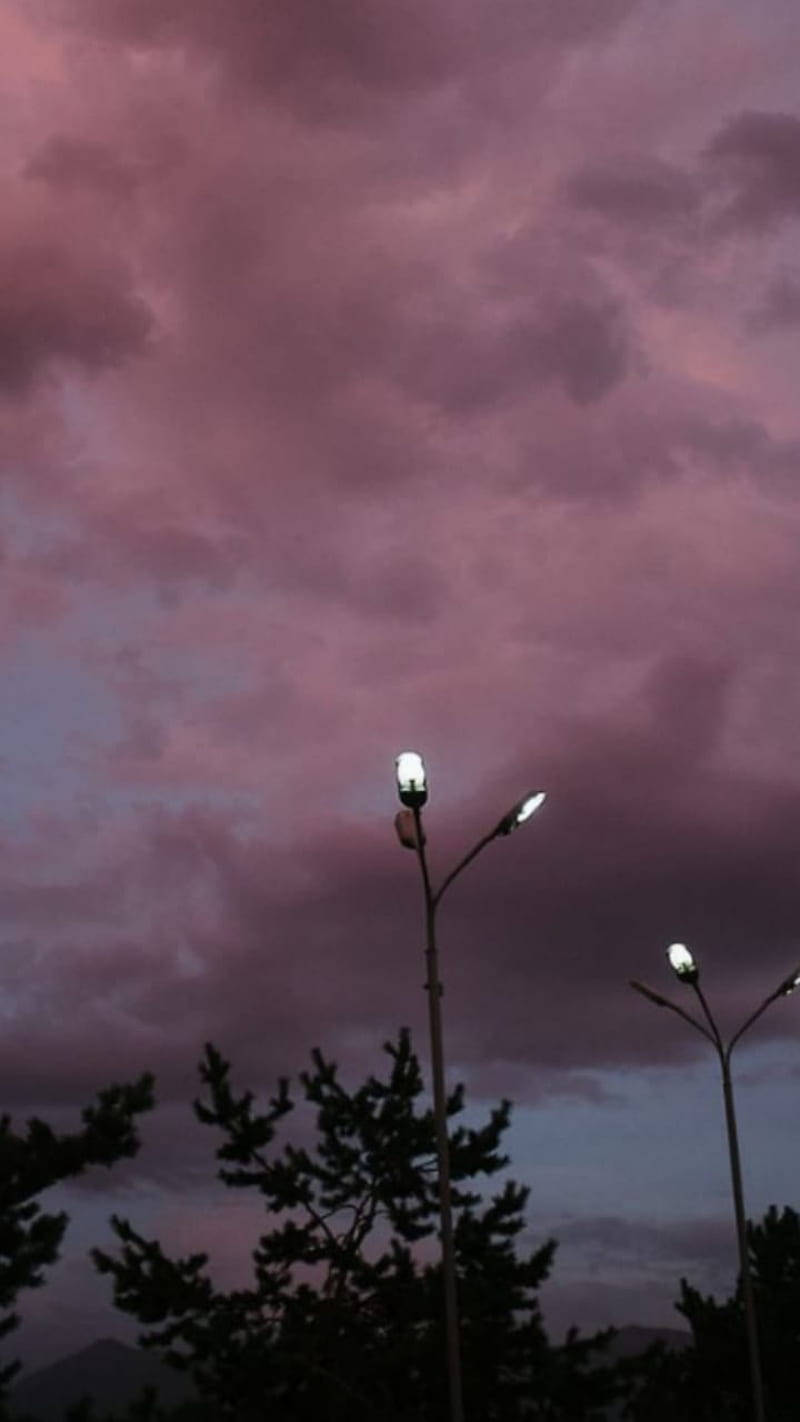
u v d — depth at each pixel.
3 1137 26.53
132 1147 26.84
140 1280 37.25
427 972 25.53
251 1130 38.66
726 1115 36.97
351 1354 36.94
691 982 36.84
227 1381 36.31
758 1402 35.88
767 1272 51.44
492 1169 39.31
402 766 24.92
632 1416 44.16
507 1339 37.00
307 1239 38.41
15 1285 26.02
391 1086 39.34
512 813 24.98
